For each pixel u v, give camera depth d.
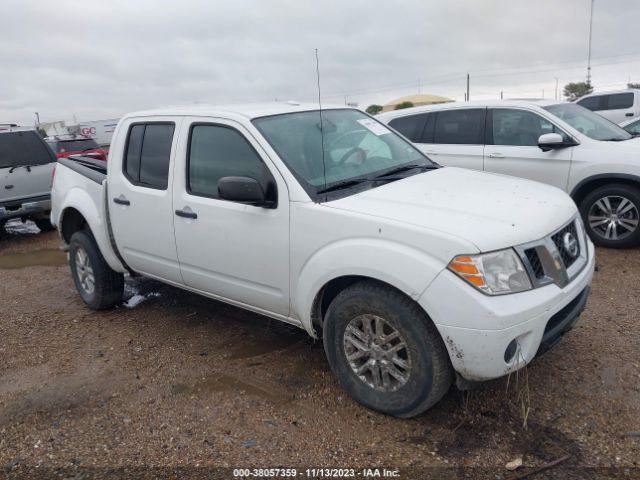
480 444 3.09
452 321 2.91
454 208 3.28
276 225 3.65
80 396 3.93
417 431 3.25
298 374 4.02
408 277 3.01
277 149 3.77
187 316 5.33
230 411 3.60
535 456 2.97
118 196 4.86
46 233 10.22
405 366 3.21
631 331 4.32
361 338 3.39
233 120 4.01
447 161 7.68
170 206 4.35
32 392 4.02
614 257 6.23
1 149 9.19
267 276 3.80
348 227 3.28
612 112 16.08
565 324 3.24
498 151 7.25
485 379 2.99
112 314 5.53
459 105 7.76
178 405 3.72
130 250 4.91
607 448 2.99
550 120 7.00
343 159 4.05
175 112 4.46
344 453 3.10
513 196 3.58
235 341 4.68
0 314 5.75
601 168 6.45
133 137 4.80
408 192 3.62
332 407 3.56
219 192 3.64
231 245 3.95
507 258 2.97
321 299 3.61
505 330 2.88
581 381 3.65
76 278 5.78
